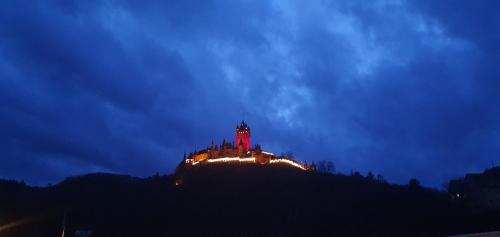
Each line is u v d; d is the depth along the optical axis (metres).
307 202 184.50
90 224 157.88
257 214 175.00
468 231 137.88
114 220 165.75
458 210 169.88
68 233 145.38
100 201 183.88
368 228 154.62
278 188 196.62
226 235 154.75
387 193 192.00
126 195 192.50
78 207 172.62
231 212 177.25
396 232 147.38
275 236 152.25
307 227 159.88
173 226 164.75
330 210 175.50
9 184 185.75
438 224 153.00
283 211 177.00
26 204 168.75
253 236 152.75
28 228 148.62
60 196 183.12
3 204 163.75
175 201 187.88
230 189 196.25
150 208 181.00
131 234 154.88
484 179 184.25
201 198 189.75
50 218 158.12
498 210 159.38
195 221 169.75
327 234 152.62
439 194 195.50
